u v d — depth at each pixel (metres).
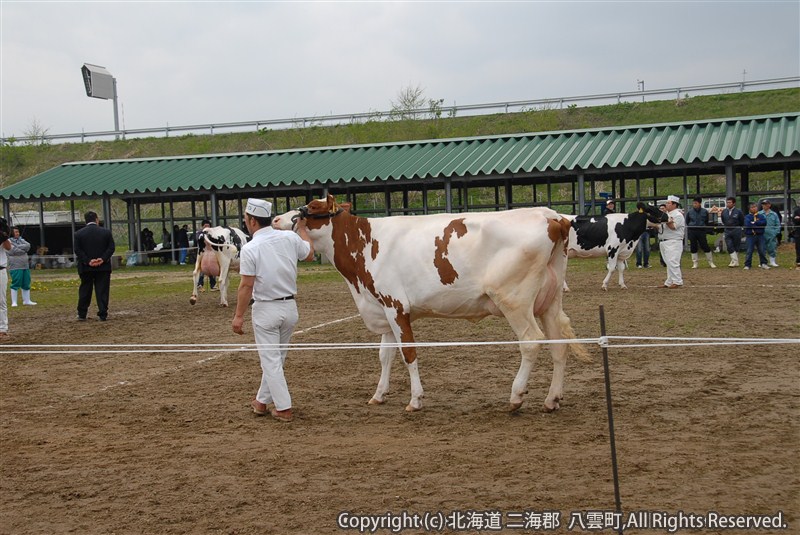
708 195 31.72
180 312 18.31
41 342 14.26
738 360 10.66
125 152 61.50
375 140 54.50
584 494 6.03
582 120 52.16
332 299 19.83
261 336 8.59
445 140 36.62
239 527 5.65
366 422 8.41
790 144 28.47
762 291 17.89
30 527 5.81
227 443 7.77
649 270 24.44
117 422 8.74
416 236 8.66
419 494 6.15
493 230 8.23
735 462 6.66
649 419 8.09
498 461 6.88
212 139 60.75
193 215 38.91
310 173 35.25
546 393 9.30
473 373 10.53
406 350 8.77
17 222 44.06
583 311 15.74
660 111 50.97
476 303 8.51
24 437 8.23
